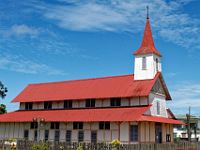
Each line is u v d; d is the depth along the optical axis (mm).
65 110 59406
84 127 54719
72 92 61344
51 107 62344
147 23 60031
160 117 54938
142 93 52406
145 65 56688
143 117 48562
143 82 55500
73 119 54000
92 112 54938
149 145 40500
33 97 65188
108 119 50250
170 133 58562
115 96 54500
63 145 39000
